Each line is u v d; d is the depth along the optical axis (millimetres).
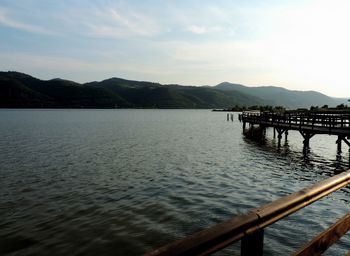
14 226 10523
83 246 9031
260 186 16047
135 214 11711
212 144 35281
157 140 39500
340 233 2971
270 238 9516
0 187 15648
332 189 2848
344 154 27266
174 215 11602
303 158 25266
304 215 11453
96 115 130625
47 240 9438
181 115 147250
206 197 14008
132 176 18391
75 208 12414
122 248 8914
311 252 2508
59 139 39562
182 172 19594
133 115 139500
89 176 18328
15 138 40125
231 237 1707
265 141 38531
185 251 1421
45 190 15125
